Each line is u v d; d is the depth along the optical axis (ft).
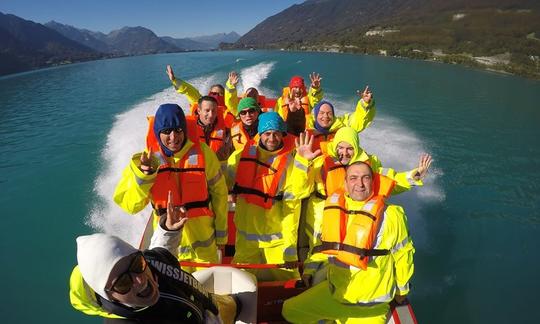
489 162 18.78
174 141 6.73
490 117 27.40
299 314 7.47
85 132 23.21
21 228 12.91
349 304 6.92
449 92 36.50
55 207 14.08
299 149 7.36
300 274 8.46
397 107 30.17
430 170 17.58
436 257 11.64
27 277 10.85
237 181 8.09
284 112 15.48
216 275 7.06
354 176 6.60
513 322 9.46
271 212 7.91
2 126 26.14
